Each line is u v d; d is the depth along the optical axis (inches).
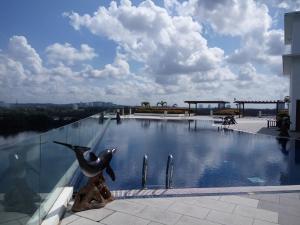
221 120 1465.3
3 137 680.4
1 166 150.9
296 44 888.3
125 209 231.3
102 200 236.7
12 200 164.6
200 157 567.8
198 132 993.5
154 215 220.2
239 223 208.7
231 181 405.7
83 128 471.8
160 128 1141.7
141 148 671.1
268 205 245.0
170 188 303.7
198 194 271.6
